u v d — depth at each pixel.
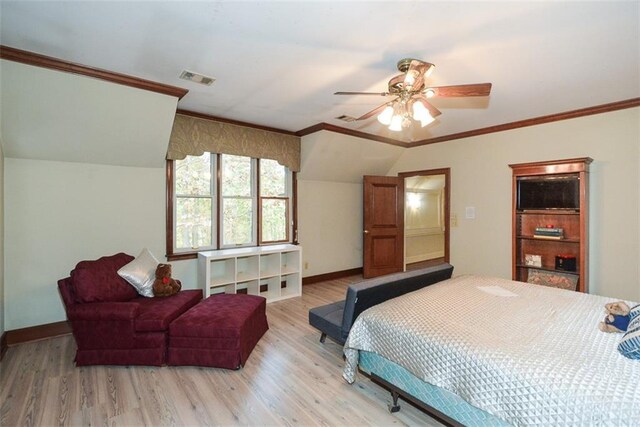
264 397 2.19
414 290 2.89
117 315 2.51
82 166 3.33
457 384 1.65
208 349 2.56
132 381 2.36
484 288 2.72
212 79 2.92
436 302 2.34
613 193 3.59
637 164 3.44
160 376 2.44
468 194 4.89
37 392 2.22
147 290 3.05
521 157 4.32
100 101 2.89
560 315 2.09
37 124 2.84
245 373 2.50
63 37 2.21
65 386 2.29
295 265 4.79
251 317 2.87
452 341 1.75
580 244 3.61
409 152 5.75
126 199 3.59
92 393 2.21
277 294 4.53
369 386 2.34
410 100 2.55
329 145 4.86
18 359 2.70
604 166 3.64
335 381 2.41
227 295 3.30
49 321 3.18
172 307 2.80
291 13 1.93
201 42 2.28
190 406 2.08
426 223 7.62
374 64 2.60
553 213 3.83
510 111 3.85
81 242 3.34
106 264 2.94
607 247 3.63
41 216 3.12
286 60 2.54
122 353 2.57
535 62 2.55
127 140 3.32
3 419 1.93
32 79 2.56
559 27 2.06
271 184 4.94
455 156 5.06
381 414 2.04
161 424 1.91
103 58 2.52
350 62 2.57
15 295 3.01
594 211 3.71
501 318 2.03
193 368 2.56
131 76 2.84
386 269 5.86
